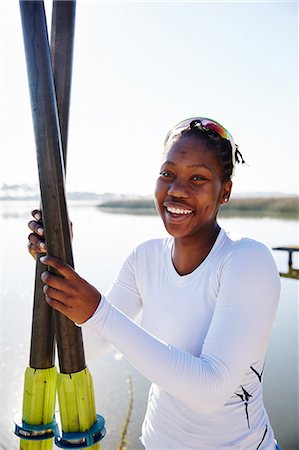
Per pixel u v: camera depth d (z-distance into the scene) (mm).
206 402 1000
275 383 3736
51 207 994
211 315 1190
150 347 990
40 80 983
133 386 3637
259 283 1117
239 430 1192
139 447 3064
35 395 1152
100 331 996
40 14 978
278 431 3254
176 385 979
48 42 1008
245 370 1074
